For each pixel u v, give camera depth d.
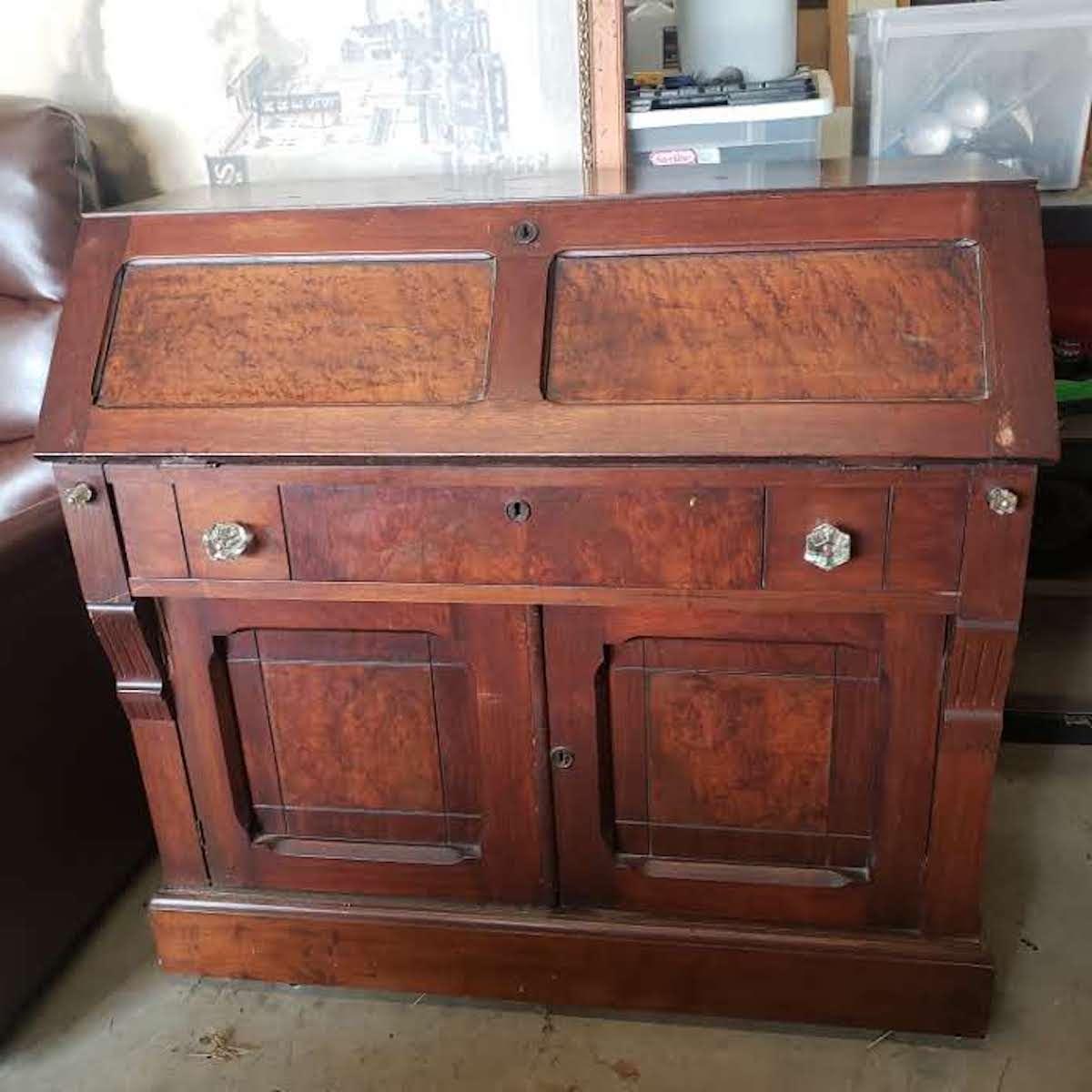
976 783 1.33
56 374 1.35
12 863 1.53
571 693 1.38
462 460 1.25
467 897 1.52
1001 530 1.20
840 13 2.28
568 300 1.28
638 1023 1.54
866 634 1.29
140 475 1.33
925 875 1.39
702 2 1.83
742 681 1.35
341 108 1.83
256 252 1.35
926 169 1.44
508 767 1.43
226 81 1.84
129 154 1.91
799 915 1.44
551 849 1.46
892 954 1.41
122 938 1.73
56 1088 1.49
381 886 1.53
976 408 1.17
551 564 1.30
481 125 1.81
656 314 1.26
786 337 1.23
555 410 1.24
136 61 1.85
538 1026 1.54
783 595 1.27
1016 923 1.67
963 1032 1.45
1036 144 1.83
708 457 1.21
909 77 1.81
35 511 1.61
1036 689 2.11
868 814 1.39
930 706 1.31
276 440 1.28
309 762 1.49
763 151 1.78
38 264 1.73
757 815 1.42
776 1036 1.51
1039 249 1.21
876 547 1.23
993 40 1.77
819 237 1.24
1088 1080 1.42
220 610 1.41
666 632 1.33
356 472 1.28
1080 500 2.09
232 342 1.33
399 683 1.43
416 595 1.34
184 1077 1.50
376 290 1.32
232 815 1.52
